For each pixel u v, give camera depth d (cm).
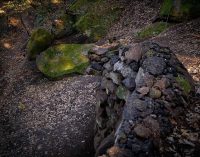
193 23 1106
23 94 1191
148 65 540
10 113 1109
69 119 958
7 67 1446
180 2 1197
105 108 702
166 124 441
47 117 1009
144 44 611
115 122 608
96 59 1156
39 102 1100
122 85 610
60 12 1738
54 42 1457
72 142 868
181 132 439
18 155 902
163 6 1285
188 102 500
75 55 1247
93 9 1555
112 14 1513
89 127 893
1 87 1305
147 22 1355
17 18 1775
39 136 942
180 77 527
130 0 1560
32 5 1839
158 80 508
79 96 1037
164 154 402
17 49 1574
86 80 1107
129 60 618
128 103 476
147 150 390
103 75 741
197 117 470
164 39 1069
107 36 1408
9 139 977
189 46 934
